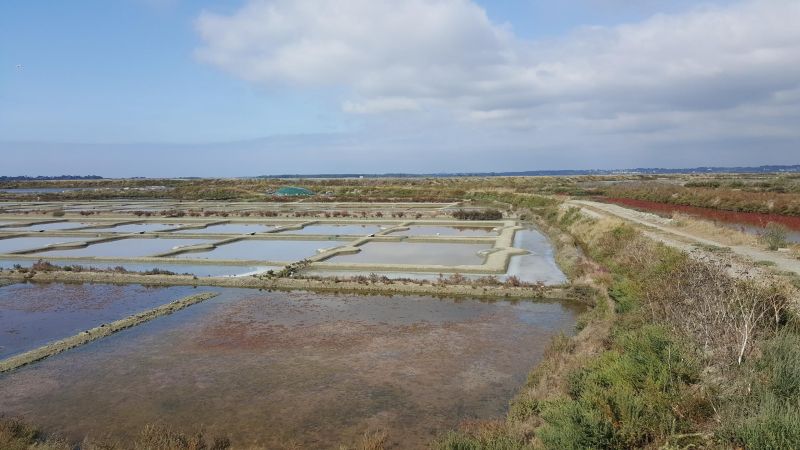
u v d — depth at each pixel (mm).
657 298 12703
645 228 25641
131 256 28422
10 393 11227
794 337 8289
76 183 132750
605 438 6641
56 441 9023
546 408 8602
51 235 37500
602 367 9398
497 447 7453
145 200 79500
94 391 11266
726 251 18031
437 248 29984
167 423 9742
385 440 8930
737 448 5750
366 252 28484
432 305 17984
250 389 11195
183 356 13305
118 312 17812
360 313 17062
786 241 20750
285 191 82500
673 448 6152
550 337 14391
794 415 5613
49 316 17453
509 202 62344
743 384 7117
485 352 13250
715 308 9508
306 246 31406
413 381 11461
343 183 109375
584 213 35594
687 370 8070
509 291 19047
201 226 42250
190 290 20859
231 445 8898
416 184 100688
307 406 10336
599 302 16406
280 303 18516
